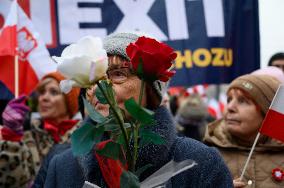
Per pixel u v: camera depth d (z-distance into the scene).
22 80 5.02
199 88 12.95
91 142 2.25
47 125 5.36
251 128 4.01
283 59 6.27
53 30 5.15
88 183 2.54
